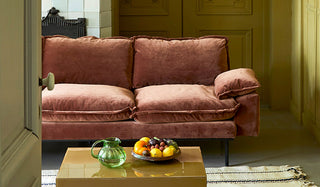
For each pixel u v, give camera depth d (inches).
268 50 216.1
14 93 42.9
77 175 85.7
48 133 130.8
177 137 130.5
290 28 208.4
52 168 133.0
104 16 180.4
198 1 216.1
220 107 130.1
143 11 216.8
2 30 38.4
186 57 154.1
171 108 129.6
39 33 50.1
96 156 92.6
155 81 153.4
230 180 120.8
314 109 165.3
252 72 144.4
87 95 132.3
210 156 145.4
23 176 45.0
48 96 131.6
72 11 178.4
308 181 120.6
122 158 90.2
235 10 215.5
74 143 160.4
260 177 123.0
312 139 164.4
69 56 151.9
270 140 163.9
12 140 42.6
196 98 131.3
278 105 214.2
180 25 217.3
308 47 173.9
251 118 132.1
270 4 211.5
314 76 164.1
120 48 154.4
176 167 90.3
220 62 153.9
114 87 142.6
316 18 159.5
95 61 152.3
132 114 129.7
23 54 46.5
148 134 130.4
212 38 158.6
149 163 92.7
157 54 154.6
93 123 130.8
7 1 40.2
